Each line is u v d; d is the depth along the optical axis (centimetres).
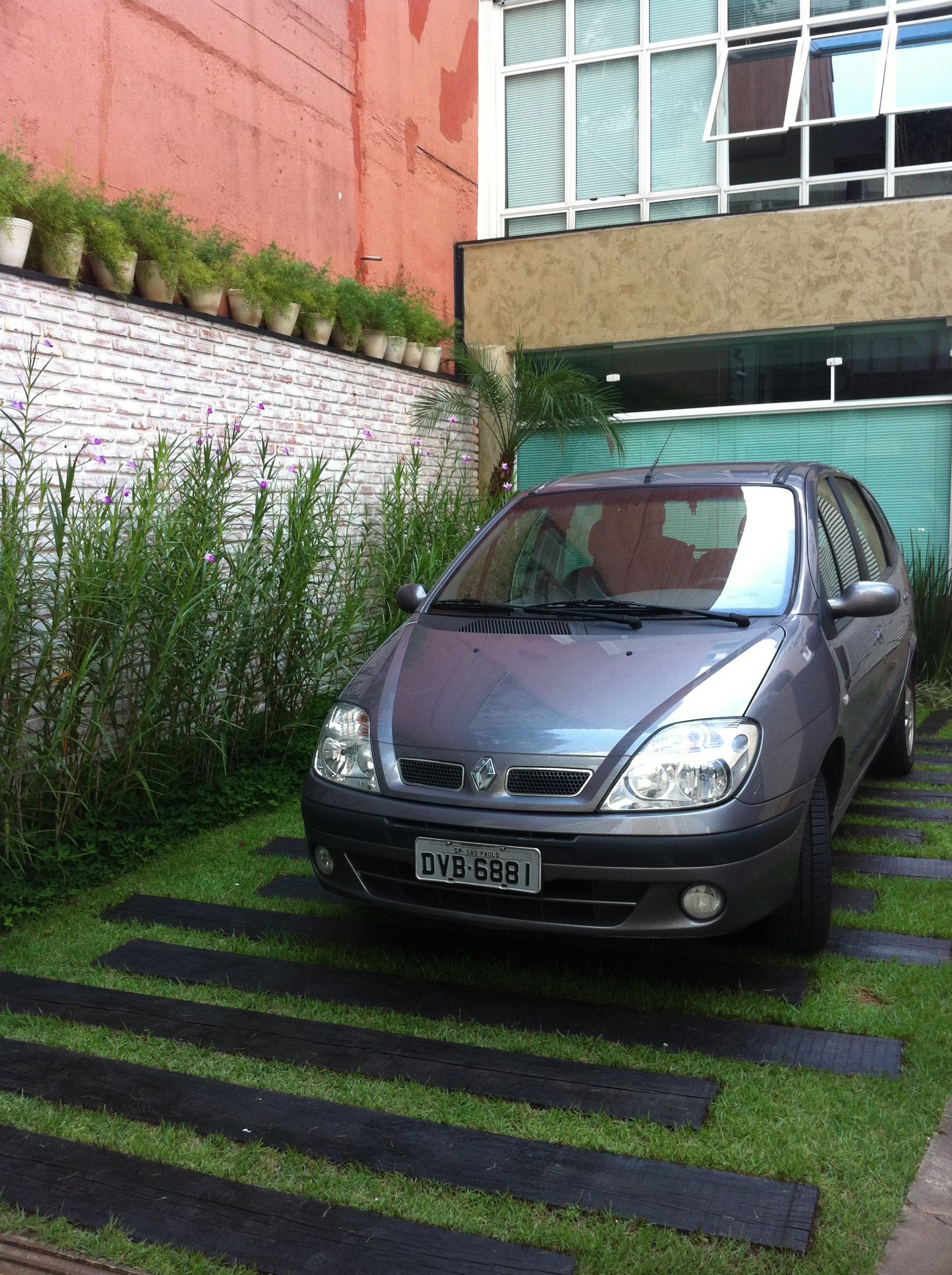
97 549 470
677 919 306
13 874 427
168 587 492
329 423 794
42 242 546
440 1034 317
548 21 1158
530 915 318
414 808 326
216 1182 250
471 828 315
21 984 359
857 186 1036
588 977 351
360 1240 229
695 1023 318
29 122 621
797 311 947
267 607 579
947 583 907
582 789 310
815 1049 300
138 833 493
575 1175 248
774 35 1071
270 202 848
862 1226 227
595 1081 288
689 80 1101
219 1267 222
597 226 1116
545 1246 226
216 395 666
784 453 979
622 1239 225
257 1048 311
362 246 977
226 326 675
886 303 921
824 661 367
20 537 437
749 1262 217
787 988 337
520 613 404
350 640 677
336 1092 288
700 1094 279
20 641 436
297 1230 233
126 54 696
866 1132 260
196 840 511
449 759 327
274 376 726
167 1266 223
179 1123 275
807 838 347
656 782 307
